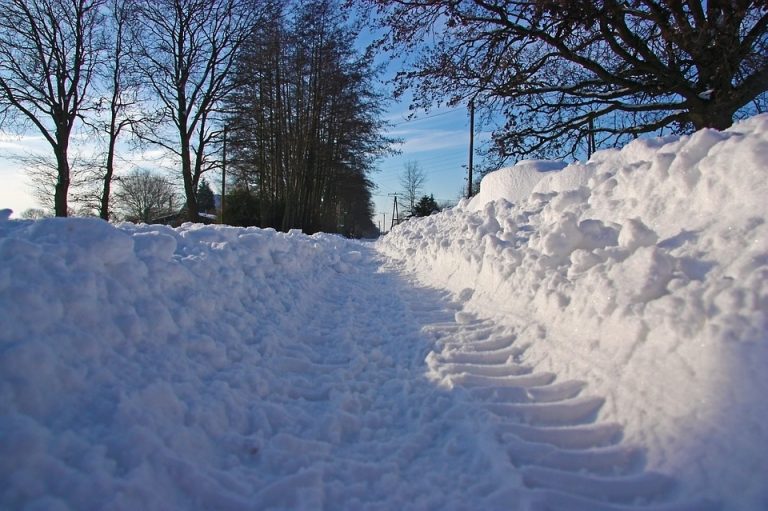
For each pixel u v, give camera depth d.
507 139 13.00
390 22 11.55
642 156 5.72
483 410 3.14
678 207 4.21
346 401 3.42
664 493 2.38
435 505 2.39
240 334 4.14
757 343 2.57
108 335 3.02
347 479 2.59
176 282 4.06
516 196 10.20
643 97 11.48
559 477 2.52
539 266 4.88
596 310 3.64
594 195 5.70
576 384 3.36
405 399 3.57
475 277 6.45
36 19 18.61
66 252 3.22
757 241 3.13
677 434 2.56
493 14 10.92
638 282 3.41
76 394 2.53
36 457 2.06
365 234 71.75
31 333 2.59
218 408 2.96
